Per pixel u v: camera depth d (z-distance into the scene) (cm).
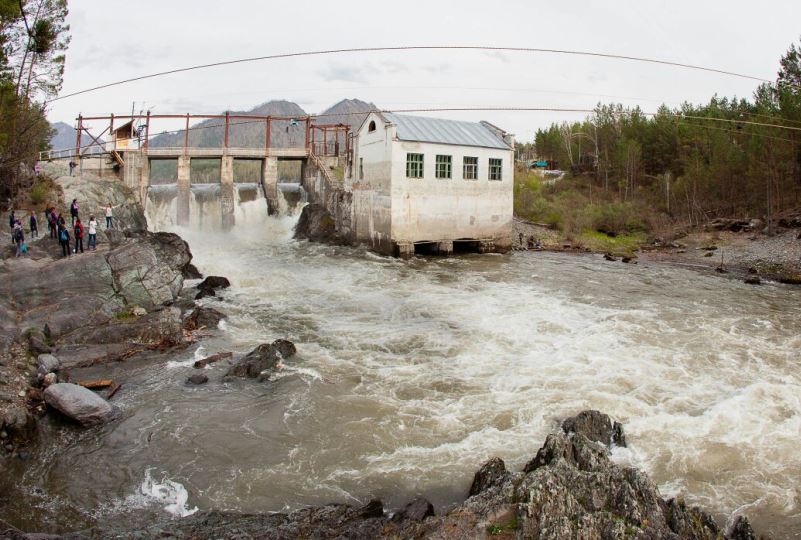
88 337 2186
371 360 2116
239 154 5706
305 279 3584
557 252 5194
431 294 3181
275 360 2050
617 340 2317
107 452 1442
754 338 2373
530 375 1945
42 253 2938
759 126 6091
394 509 1205
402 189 4419
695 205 6303
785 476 1334
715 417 1614
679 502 1072
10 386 1697
